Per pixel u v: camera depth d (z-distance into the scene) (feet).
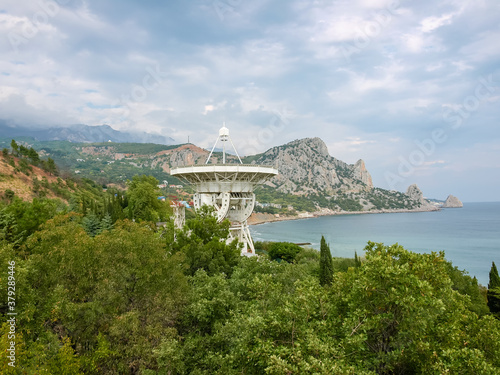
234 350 51.98
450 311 55.06
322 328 48.98
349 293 57.11
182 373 56.80
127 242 69.10
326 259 161.58
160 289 67.41
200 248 106.63
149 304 65.36
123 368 55.83
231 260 112.98
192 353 61.05
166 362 53.06
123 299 63.93
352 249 490.08
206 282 81.30
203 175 155.12
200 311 64.75
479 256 420.36
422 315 45.21
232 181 155.12
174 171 159.02
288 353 42.91
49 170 428.15
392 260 56.65
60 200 333.62
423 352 45.21
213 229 124.47
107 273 63.87
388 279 48.57
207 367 59.11
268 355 43.09
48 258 67.62
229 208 163.63
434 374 42.42
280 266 97.30
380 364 48.65
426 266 52.95
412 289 47.55
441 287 55.72
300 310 49.75
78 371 50.90
